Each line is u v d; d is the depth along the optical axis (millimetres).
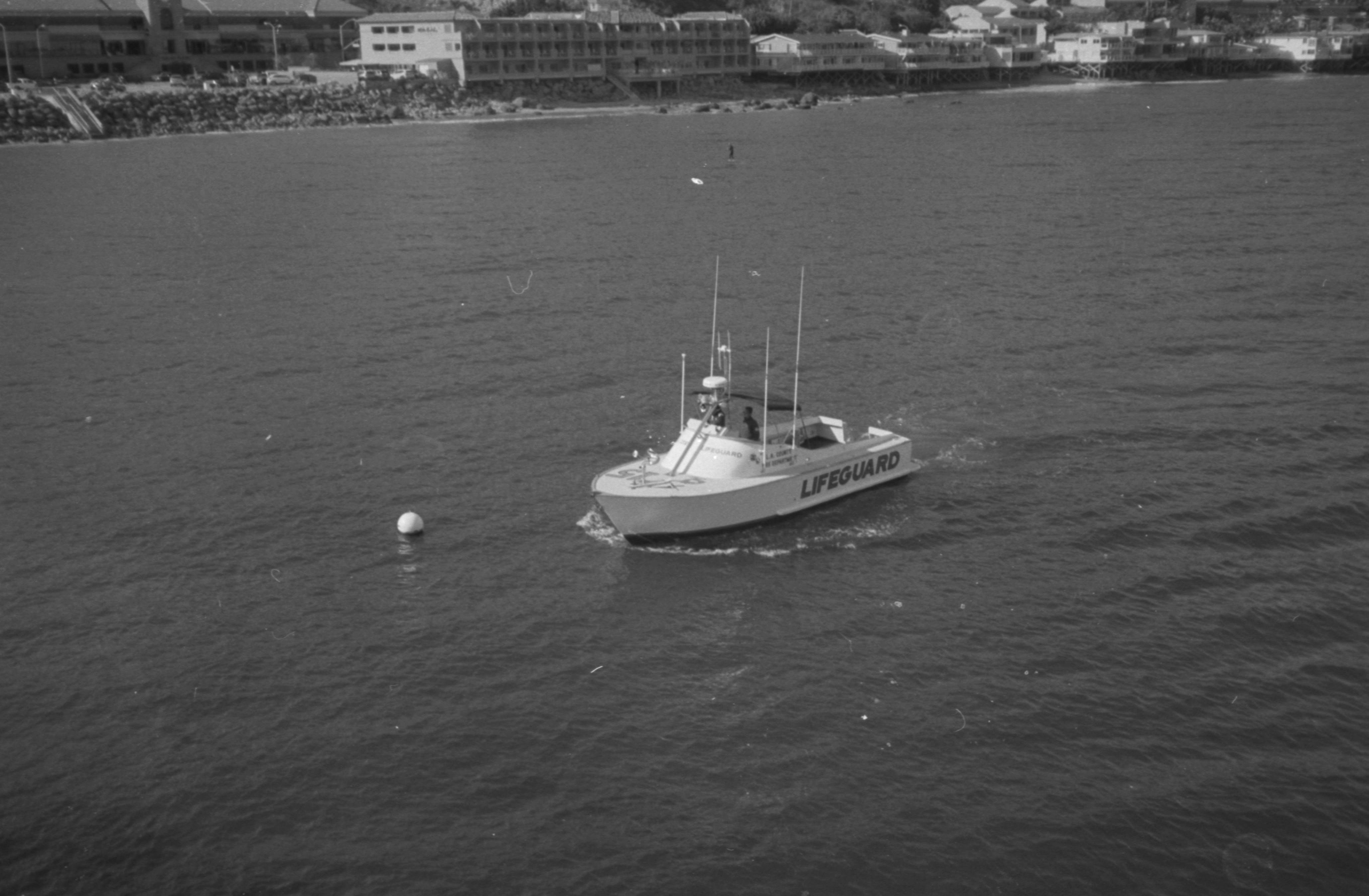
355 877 32125
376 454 59594
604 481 50656
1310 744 36312
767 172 161125
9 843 33344
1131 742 36594
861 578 46812
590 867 32375
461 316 84688
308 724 38188
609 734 37531
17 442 62094
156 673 41000
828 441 55344
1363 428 59156
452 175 161375
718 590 46094
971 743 36719
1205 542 48344
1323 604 43500
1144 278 90688
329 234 117688
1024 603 44406
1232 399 63688
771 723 37938
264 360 75250
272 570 48000
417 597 45812
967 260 99875
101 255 108625
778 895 31406
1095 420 61562
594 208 131500
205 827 33938
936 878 31828
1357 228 108312
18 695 39844
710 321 82438
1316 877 31609
